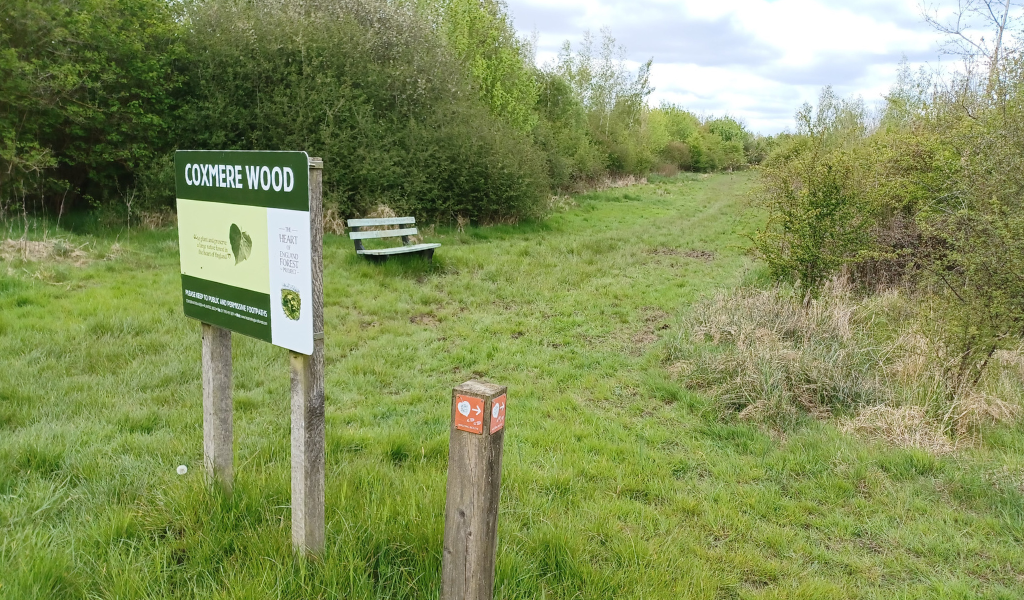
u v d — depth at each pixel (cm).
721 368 597
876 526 388
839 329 681
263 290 274
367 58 1487
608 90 3644
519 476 394
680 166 4912
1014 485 432
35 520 303
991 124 644
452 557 233
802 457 465
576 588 288
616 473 421
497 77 2164
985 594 329
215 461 322
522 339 728
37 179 1116
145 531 296
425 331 736
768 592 314
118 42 1111
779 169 924
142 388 503
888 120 1361
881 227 909
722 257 1330
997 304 520
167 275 864
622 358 678
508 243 1342
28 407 448
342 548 278
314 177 244
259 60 1312
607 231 1650
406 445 429
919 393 552
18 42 1047
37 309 666
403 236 1086
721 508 393
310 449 265
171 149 1259
